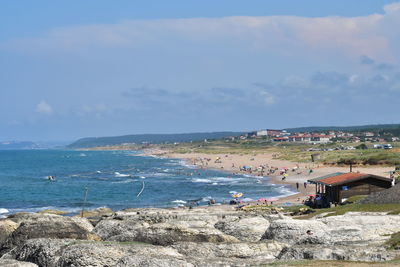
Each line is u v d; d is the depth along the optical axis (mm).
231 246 34719
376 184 73125
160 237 37344
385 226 39875
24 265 31391
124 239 38688
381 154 166875
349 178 74000
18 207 104688
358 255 30828
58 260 32469
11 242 39969
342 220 41188
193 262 30422
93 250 31641
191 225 41250
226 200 110188
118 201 113000
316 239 35688
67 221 42062
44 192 134250
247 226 41312
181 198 117000
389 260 29016
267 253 34719
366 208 53531
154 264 29094
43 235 40156
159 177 182500
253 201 101312
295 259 31719
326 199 79000
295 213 67188
